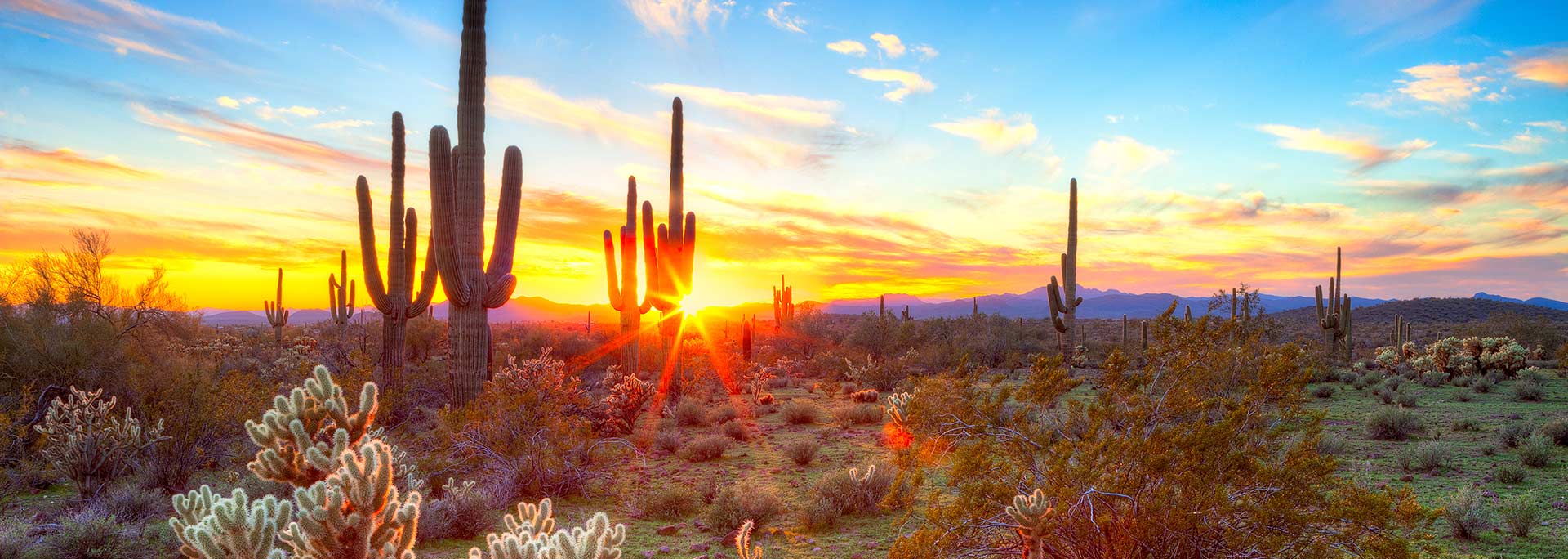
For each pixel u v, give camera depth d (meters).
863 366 29.89
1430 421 16.52
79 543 6.87
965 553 5.70
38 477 10.83
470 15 15.21
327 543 2.94
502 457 10.29
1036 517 4.81
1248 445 5.50
